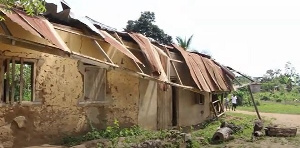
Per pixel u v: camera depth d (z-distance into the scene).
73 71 10.76
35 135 9.66
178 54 16.31
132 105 12.89
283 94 46.69
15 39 7.79
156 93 14.35
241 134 13.76
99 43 11.34
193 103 17.67
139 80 13.23
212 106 19.61
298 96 45.56
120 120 12.38
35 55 9.68
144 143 9.44
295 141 12.48
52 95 10.13
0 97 8.95
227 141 12.41
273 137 13.32
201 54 20.50
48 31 8.77
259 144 11.82
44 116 9.91
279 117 22.75
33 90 9.66
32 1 5.11
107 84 11.99
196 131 14.49
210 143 12.05
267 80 61.22
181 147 10.35
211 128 15.50
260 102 40.00
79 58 8.94
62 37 10.23
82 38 10.84
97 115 11.56
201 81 16.25
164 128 14.85
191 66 16.14
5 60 9.08
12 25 8.75
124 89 12.61
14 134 9.18
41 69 9.86
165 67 14.17
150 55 12.84
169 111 15.37
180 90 16.33
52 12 10.30
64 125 10.44
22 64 9.38
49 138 10.00
